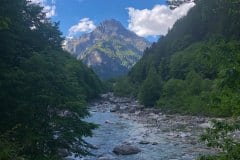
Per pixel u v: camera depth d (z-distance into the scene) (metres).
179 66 101.62
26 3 17.77
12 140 12.93
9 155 10.29
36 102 14.63
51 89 15.08
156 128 43.59
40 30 18.11
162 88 81.19
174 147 29.58
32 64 15.12
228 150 6.42
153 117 59.50
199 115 59.06
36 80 14.71
